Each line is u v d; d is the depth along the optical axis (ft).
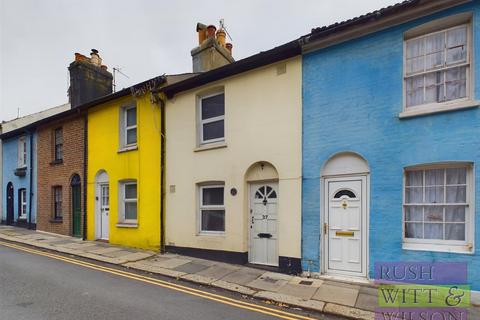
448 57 20.45
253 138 27.43
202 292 20.89
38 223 48.96
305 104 24.94
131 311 16.98
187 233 31.17
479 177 18.53
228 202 28.58
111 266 27.50
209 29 37.86
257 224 27.53
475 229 18.53
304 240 24.32
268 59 26.58
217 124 30.96
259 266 26.53
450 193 20.06
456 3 19.48
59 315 16.21
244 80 28.32
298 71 25.41
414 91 21.47
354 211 22.80
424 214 20.72
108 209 39.32
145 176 34.86
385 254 21.16
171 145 33.19
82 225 41.11
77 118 43.42
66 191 44.04
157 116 34.32
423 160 20.21
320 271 23.59
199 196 31.27
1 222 58.70
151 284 22.30
